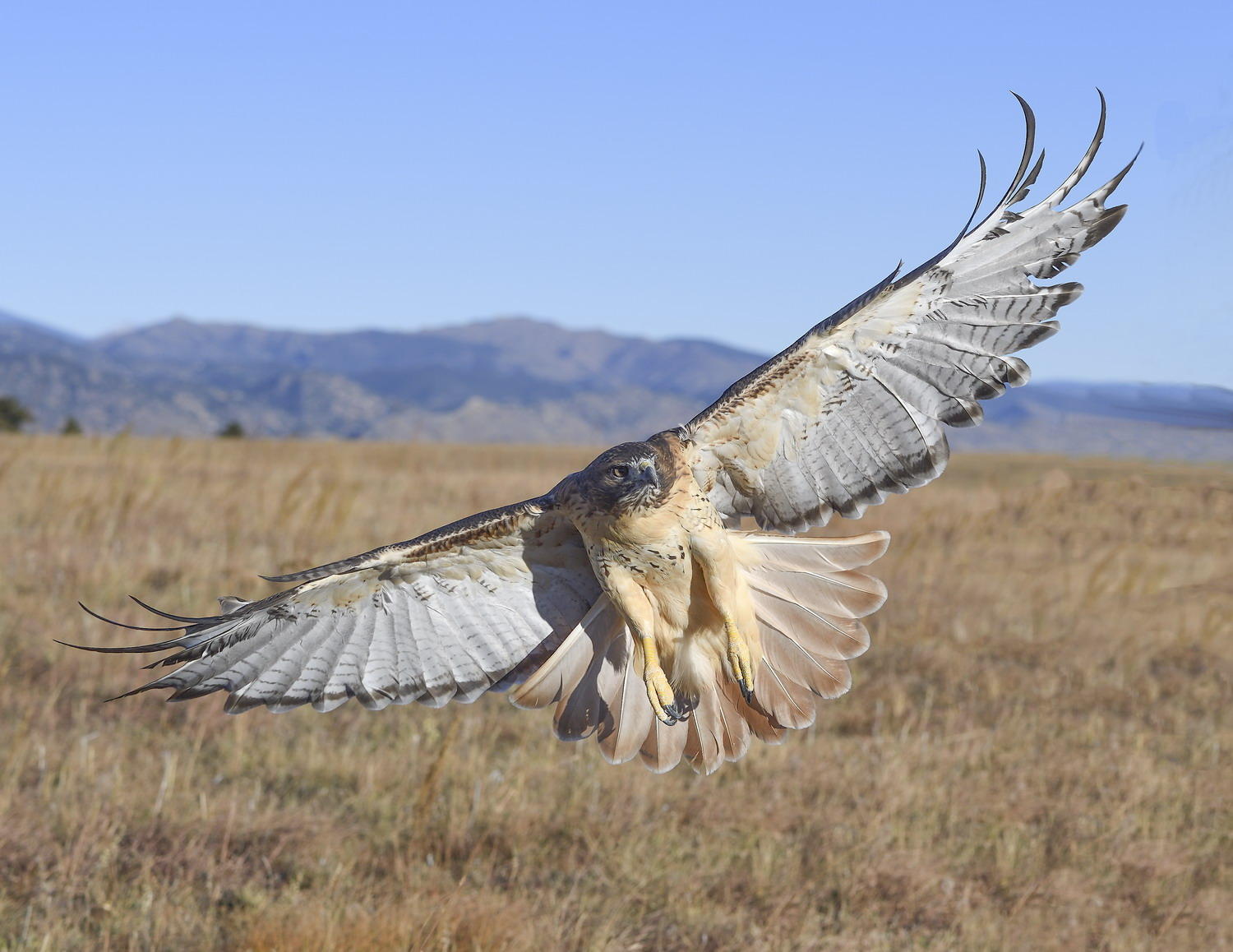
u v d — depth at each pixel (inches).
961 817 373.4
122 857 312.2
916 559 837.8
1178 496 905.5
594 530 243.8
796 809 368.2
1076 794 396.5
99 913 283.7
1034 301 235.1
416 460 1225.4
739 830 356.2
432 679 260.2
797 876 323.9
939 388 244.4
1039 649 621.0
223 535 770.8
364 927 264.2
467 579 261.0
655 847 336.8
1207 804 399.2
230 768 384.8
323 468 1099.3
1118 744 459.5
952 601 730.2
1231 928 312.0
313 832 332.8
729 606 241.8
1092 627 665.0
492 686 263.1
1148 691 557.0
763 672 251.6
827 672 248.8
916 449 249.0
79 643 509.0
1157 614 679.7
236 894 297.3
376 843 332.2
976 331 239.6
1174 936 305.9
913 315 240.8
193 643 239.1
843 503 257.8
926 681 557.3
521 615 265.7
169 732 421.1
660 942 285.1
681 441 254.4
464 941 269.3
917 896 312.5
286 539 762.2
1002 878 327.9
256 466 1084.5
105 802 336.8
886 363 246.5
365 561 246.1
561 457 2018.9
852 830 352.5
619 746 254.7
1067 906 316.8
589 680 257.3
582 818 353.4
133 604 585.0
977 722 487.5
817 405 252.4
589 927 286.0
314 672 253.8
